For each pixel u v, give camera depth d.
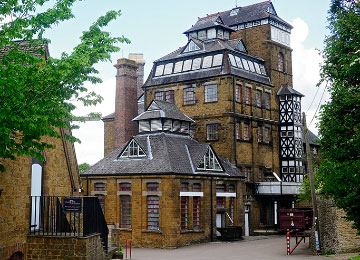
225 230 36.62
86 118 18.47
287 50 52.25
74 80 15.65
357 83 19.41
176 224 33.09
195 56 45.84
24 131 13.60
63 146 22.02
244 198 42.31
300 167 48.34
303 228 31.64
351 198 16.62
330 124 18.83
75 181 23.72
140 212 34.50
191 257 27.38
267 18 49.75
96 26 16.78
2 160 15.89
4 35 14.15
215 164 38.03
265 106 47.50
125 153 37.38
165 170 33.50
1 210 15.75
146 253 29.77
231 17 53.09
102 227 20.31
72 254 17.30
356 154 17.62
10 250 16.34
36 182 19.80
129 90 48.75
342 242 26.03
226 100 42.53
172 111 39.66
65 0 15.13
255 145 45.03
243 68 45.31
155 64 48.66
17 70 13.63
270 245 33.69
